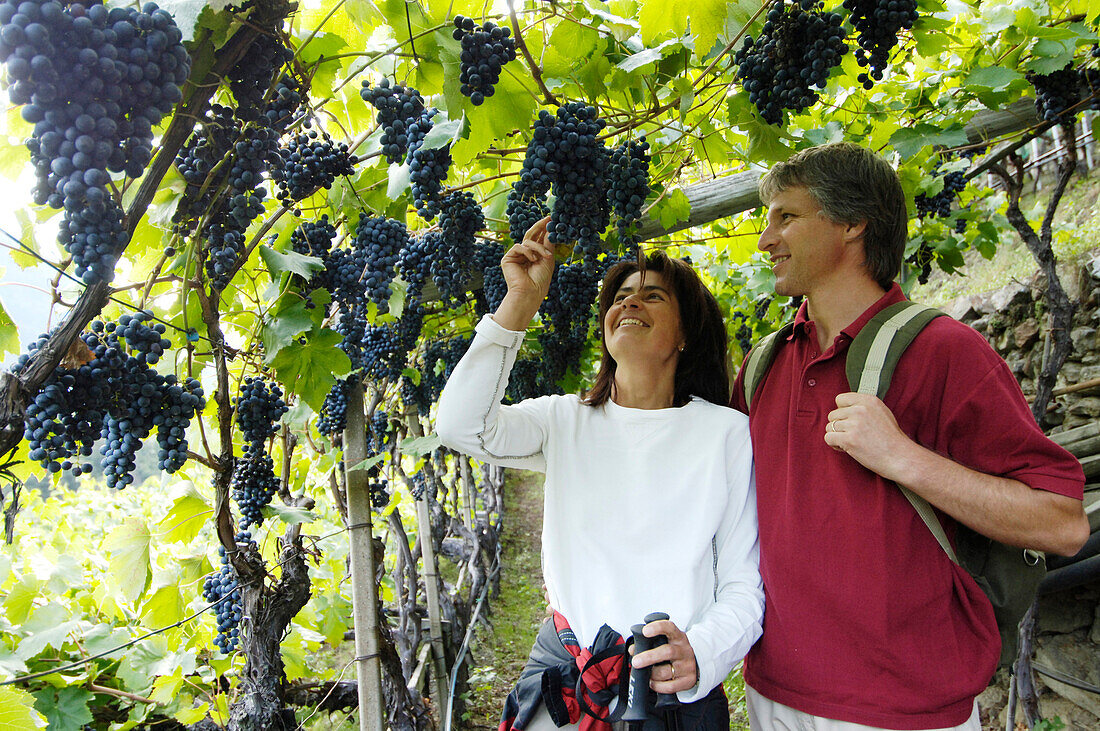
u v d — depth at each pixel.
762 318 5.35
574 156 1.69
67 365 1.26
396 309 2.96
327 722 3.80
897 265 1.74
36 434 1.22
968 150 3.47
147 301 1.91
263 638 2.31
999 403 1.47
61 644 3.19
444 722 4.20
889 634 1.45
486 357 1.77
